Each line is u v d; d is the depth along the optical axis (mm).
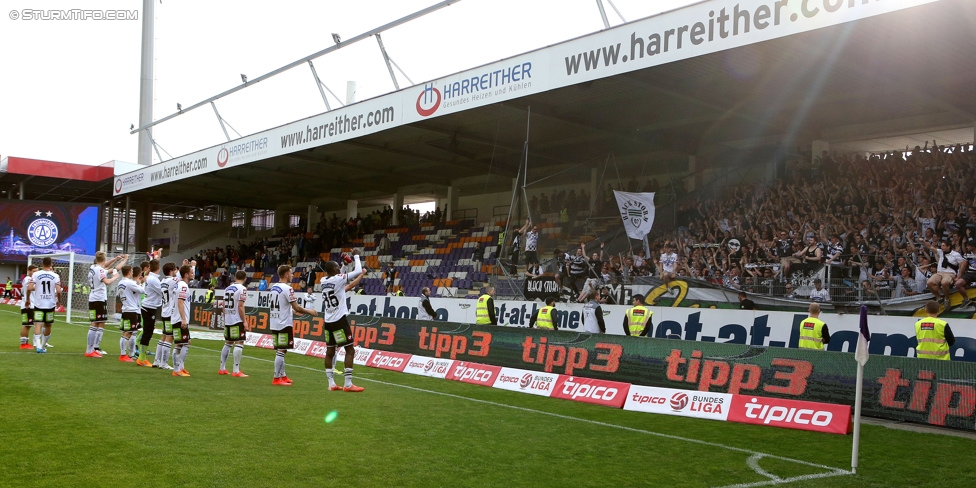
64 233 36844
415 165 26062
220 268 31391
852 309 12156
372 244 29062
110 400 7949
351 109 18547
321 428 7012
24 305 13516
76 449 5680
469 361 12758
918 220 13750
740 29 10695
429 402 9164
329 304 9781
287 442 6316
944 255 12141
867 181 15578
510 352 12141
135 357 12250
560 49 13438
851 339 10648
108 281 12547
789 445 7141
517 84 14211
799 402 8211
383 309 18266
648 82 14703
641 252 17672
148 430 6504
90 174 32844
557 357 11430
